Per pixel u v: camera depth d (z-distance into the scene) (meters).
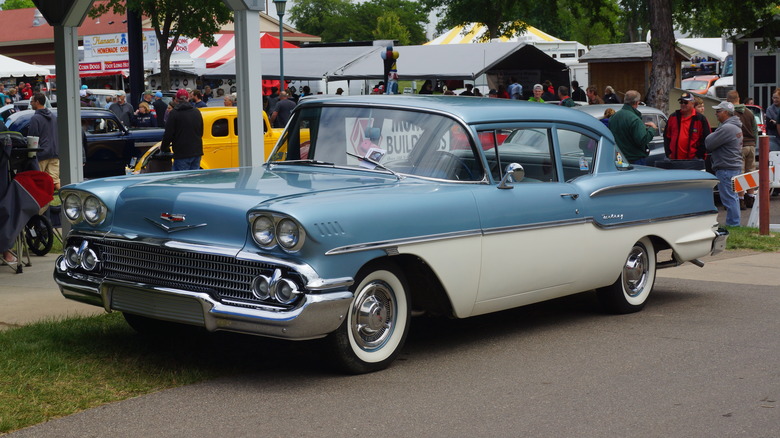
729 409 4.96
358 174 6.16
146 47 40.59
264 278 5.03
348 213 5.19
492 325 7.01
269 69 25.86
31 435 4.42
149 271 5.54
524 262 6.23
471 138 6.11
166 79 36.19
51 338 6.15
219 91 28.39
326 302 5.02
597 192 6.75
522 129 6.47
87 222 5.82
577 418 4.78
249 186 5.62
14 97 30.45
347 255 5.15
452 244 5.73
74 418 4.67
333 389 5.23
